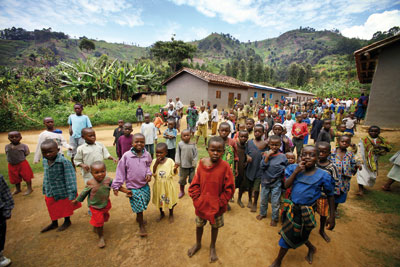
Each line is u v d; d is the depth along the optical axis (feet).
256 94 93.97
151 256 9.32
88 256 9.24
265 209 12.19
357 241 10.46
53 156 9.96
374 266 8.89
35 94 47.24
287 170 9.14
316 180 8.21
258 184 12.76
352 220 12.21
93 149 12.60
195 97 63.52
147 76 82.89
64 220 11.26
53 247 9.74
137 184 10.55
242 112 36.35
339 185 11.43
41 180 17.44
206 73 69.26
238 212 13.17
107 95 69.10
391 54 28.71
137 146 10.45
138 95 78.95
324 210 10.13
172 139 19.24
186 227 11.50
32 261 8.89
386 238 10.61
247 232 11.13
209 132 38.93
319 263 9.06
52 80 61.05
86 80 64.13
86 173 12.64
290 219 8.26
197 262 9.02
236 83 72.43
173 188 11.64
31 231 10.88
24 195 14.75
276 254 9.62
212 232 8.98
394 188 15.85
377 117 30.25
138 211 10.30
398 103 28.60
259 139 12.84
